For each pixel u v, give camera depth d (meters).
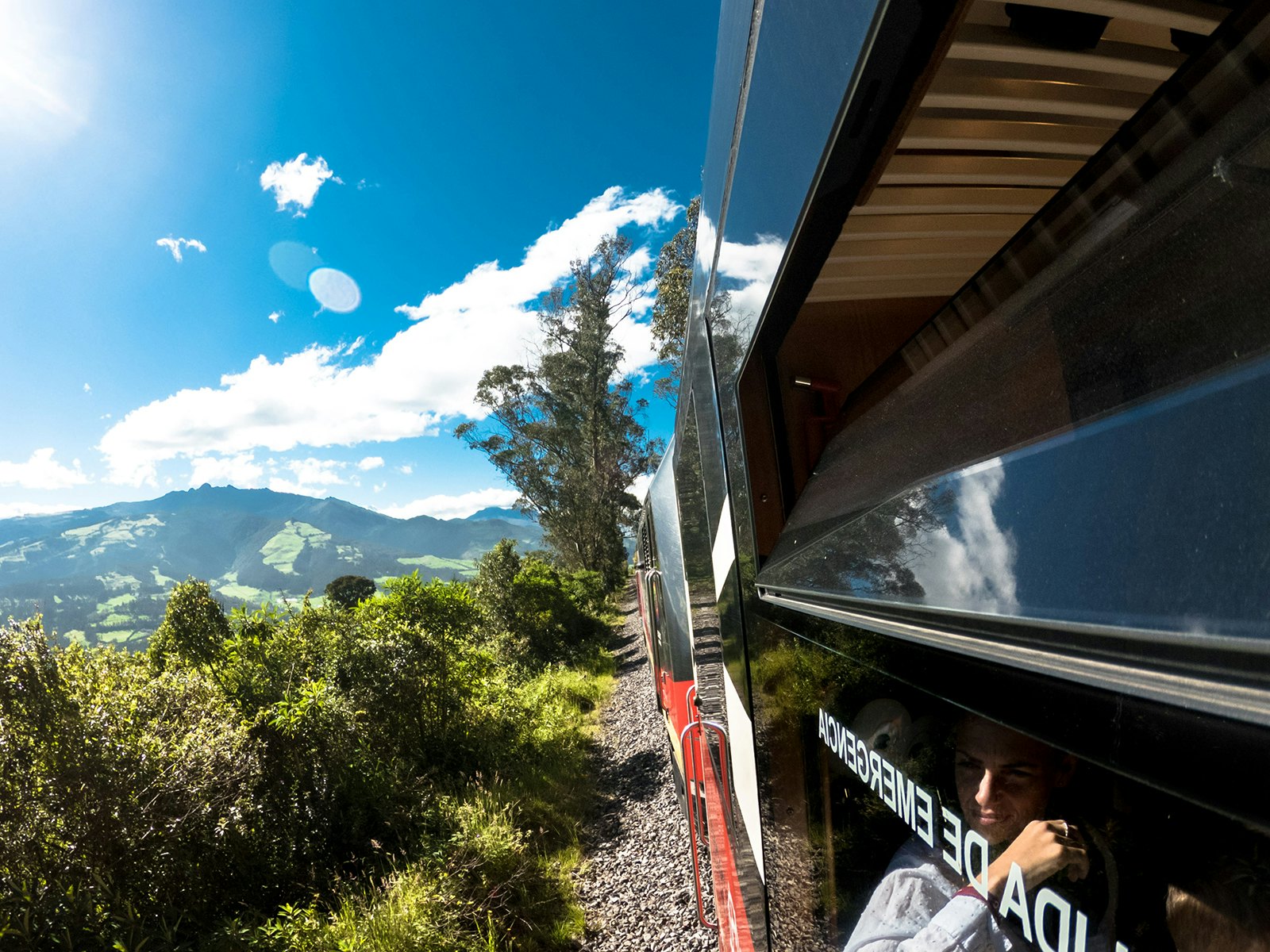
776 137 1.17
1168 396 0.53
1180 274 0.56
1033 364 0.74
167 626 7.33
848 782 1.11
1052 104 0.92
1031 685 0.60
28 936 2.99
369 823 4.91
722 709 2.56
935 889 0.80
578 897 4.85
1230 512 0.43
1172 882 0.46
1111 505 0.54
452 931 3.90
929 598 0.78
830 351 1.32
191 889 3.66
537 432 36.97
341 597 24.61
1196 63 0.61
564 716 9.16
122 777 3.50
